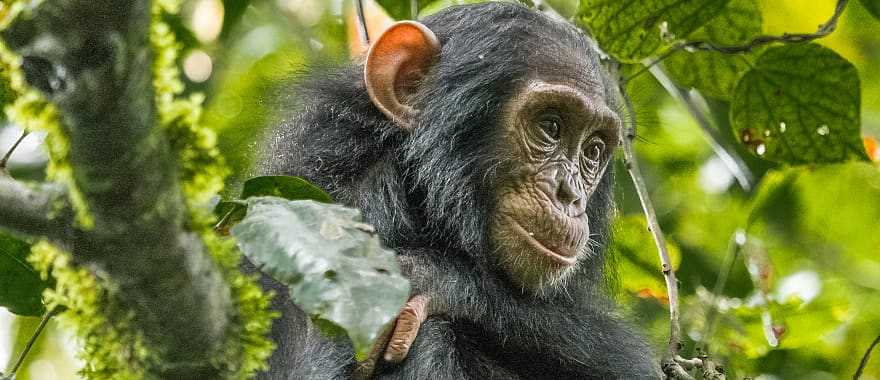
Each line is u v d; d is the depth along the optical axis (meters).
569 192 9.66
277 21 14.85
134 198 4.78
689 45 11.64
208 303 5.36
